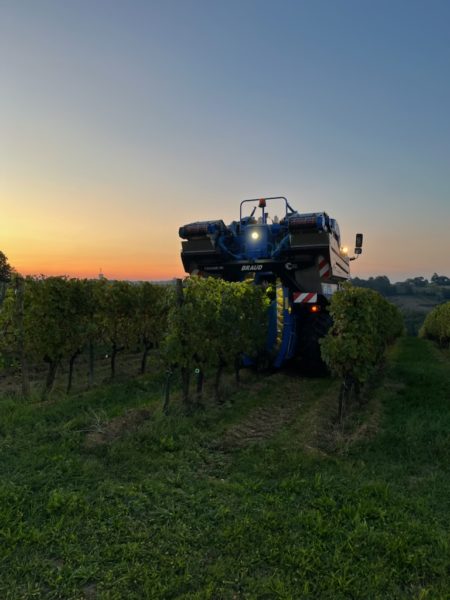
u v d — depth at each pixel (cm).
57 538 309
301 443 521
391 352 1759
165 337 677
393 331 1703
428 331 2583
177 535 315
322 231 838
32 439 503
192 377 912
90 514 343
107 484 396
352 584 266
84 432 528
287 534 318
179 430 551
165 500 371
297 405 725
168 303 684
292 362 982
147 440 511
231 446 524
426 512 355
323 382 895
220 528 327
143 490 390
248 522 331
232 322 756
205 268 969
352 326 638
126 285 938
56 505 348
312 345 892
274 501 370
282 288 870
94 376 956
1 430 533
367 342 648
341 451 501
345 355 632
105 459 455
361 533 318
